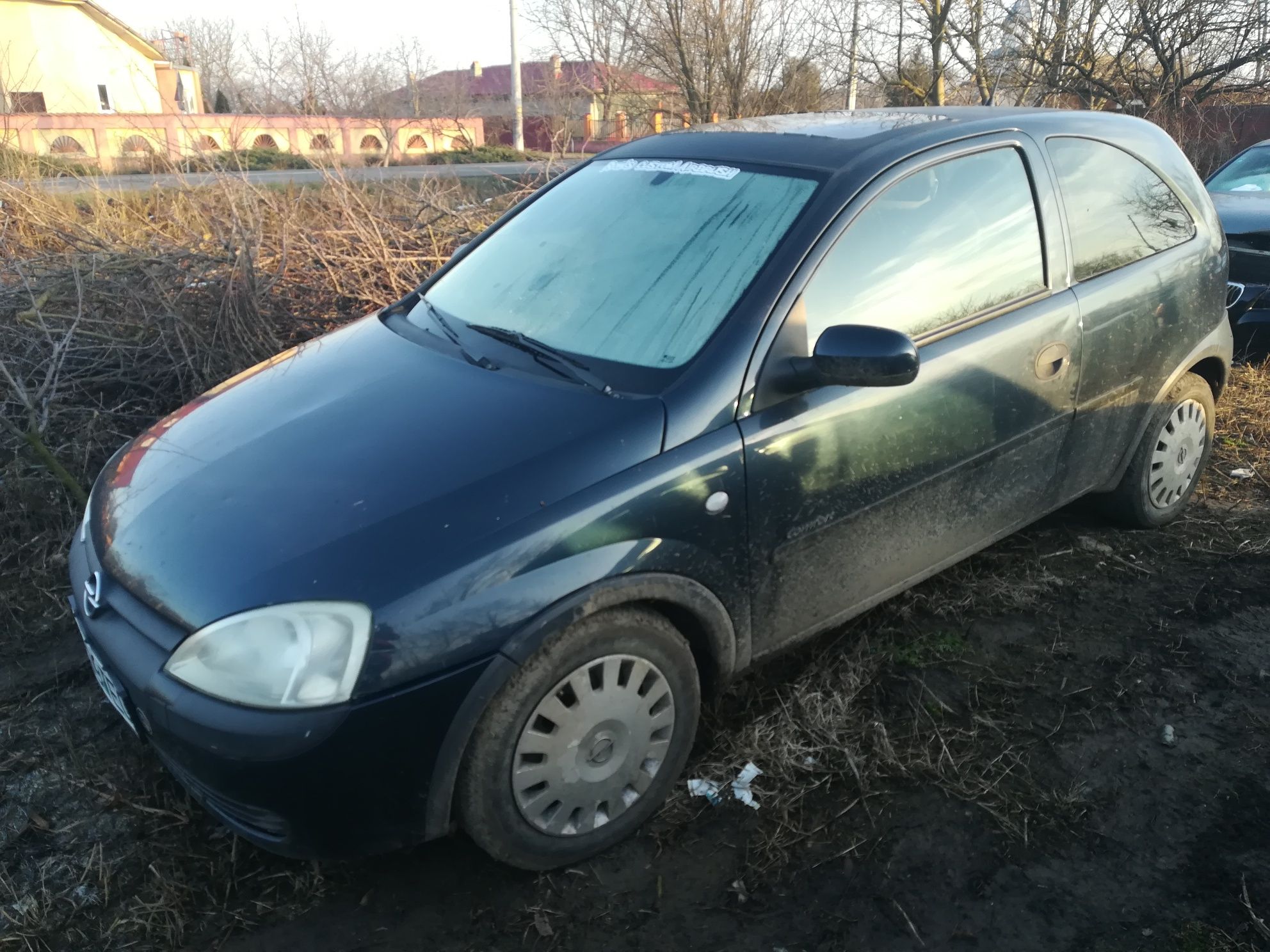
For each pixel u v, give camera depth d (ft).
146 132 23.65
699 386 7.90
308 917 7.51
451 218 20.88
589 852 7.88
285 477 7.74
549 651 7.13
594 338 8.79
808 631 9.13
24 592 11.91
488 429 7.76
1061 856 7.97
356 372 9.32
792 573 8.64
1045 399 10.29
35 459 13.71
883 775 8.80
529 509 7.10
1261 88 35.58
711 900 7.63
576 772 7.55
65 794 8.82
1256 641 10.69
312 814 6.76
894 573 9.64
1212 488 14.20
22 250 19.65
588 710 7.47
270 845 7.08
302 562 6.85
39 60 84.74
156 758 9.20
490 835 7.30
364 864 7.96
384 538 6.88
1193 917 7.38
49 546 12.66
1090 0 35.81
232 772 6.59
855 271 8.81
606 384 8.16
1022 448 10.32
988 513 10.35
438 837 7.38
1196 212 12.26
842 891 7.68
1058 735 9.33
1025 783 8.73
